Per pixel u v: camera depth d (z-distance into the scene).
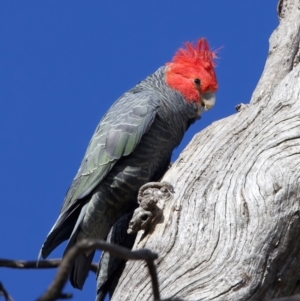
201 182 10.73
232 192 10.35
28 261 9.08
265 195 10.17
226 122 12.09
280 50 14.54
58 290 5.29
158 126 13.45
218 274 9.34
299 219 10.09
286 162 10.70
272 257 9.71
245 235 9.79
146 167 13.15
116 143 12.91
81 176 12.94
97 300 12.01
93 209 12.69
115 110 13.69
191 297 9.03
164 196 10.55
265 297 9.53
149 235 10.19
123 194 12.95
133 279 9.63
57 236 12.54
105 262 12.04
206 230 9.91
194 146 11.72
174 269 9.47
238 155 11.10
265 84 13.70
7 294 6.29
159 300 5.88
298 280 10.07
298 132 11.27
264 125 11.68
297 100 12.09
